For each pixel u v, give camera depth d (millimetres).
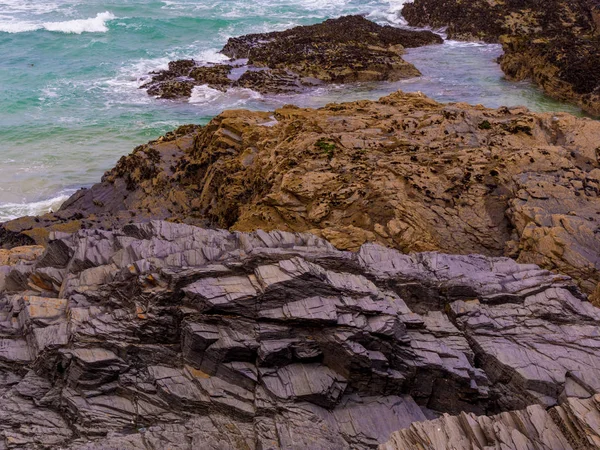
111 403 11750
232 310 11773
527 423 9453
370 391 11438
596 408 9344
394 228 17625
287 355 11422
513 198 17734
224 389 11383
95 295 13281
